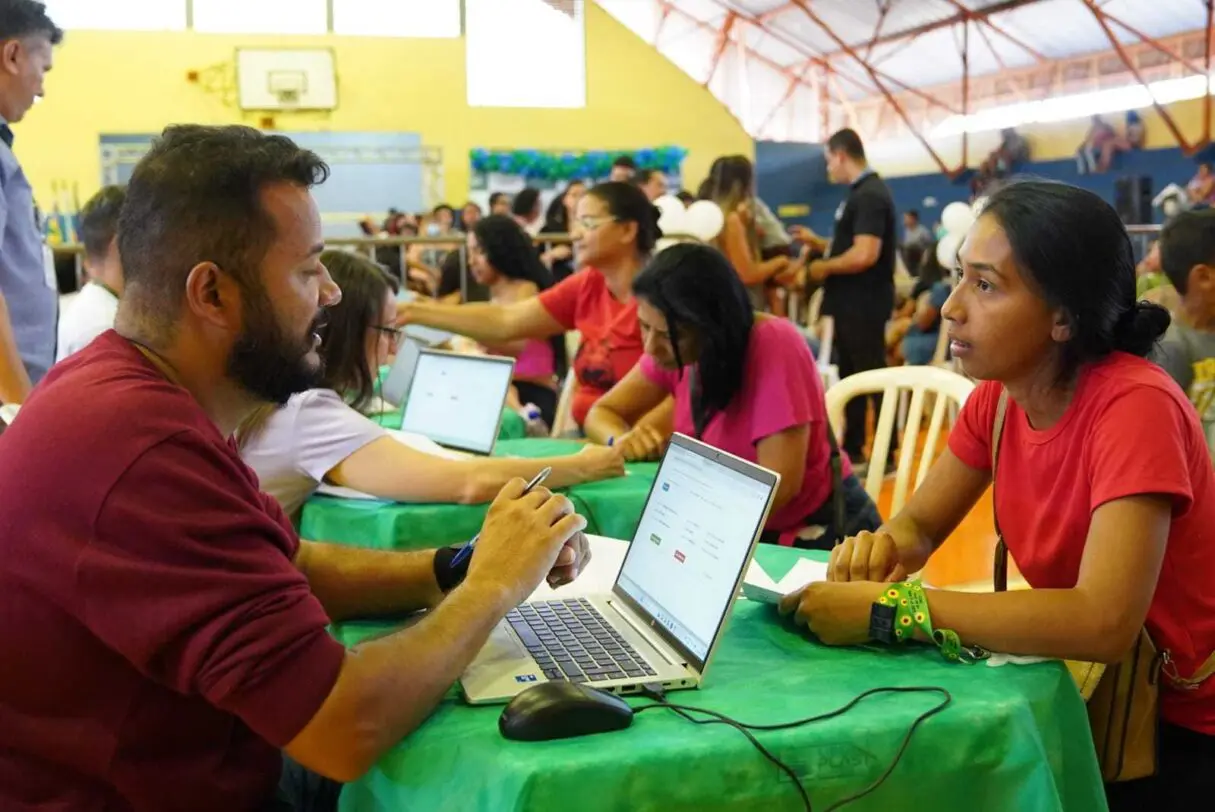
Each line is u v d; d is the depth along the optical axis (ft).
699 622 3.72
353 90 33.71
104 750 3.22
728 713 3.35
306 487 6.50
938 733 3.29
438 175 34.19
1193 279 6.91
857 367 16.74
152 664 3.06
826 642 4.04
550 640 3.93
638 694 3.52
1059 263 3.97
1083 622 3.74
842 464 6.91
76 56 31.63
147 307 3.37
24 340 8.24
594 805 2.97
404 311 10.19
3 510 3.09
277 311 3.40
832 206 27.84
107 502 3.01
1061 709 3.69
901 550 4.83
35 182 31.55
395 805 3.20
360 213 33.63
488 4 34.47
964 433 4.96
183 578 3.01
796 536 6.70
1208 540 4.09
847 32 31.73
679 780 3.05
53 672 3.14
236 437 6.13
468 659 3.41
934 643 3.92
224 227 3.29
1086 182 25.76
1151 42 24.26
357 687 3.10
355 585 4.34
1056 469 4.25
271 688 3.03
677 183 35.45
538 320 10.19
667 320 6.50
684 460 4.33
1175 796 4.26
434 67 34.19
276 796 3.85
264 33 33.06
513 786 2.92
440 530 6.16
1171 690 4.29
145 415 3.12
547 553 3.76
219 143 3.38
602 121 35.65
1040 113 27.66
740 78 36.24
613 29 35.53
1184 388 7.00
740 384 6.63
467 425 8.16
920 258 27.07
